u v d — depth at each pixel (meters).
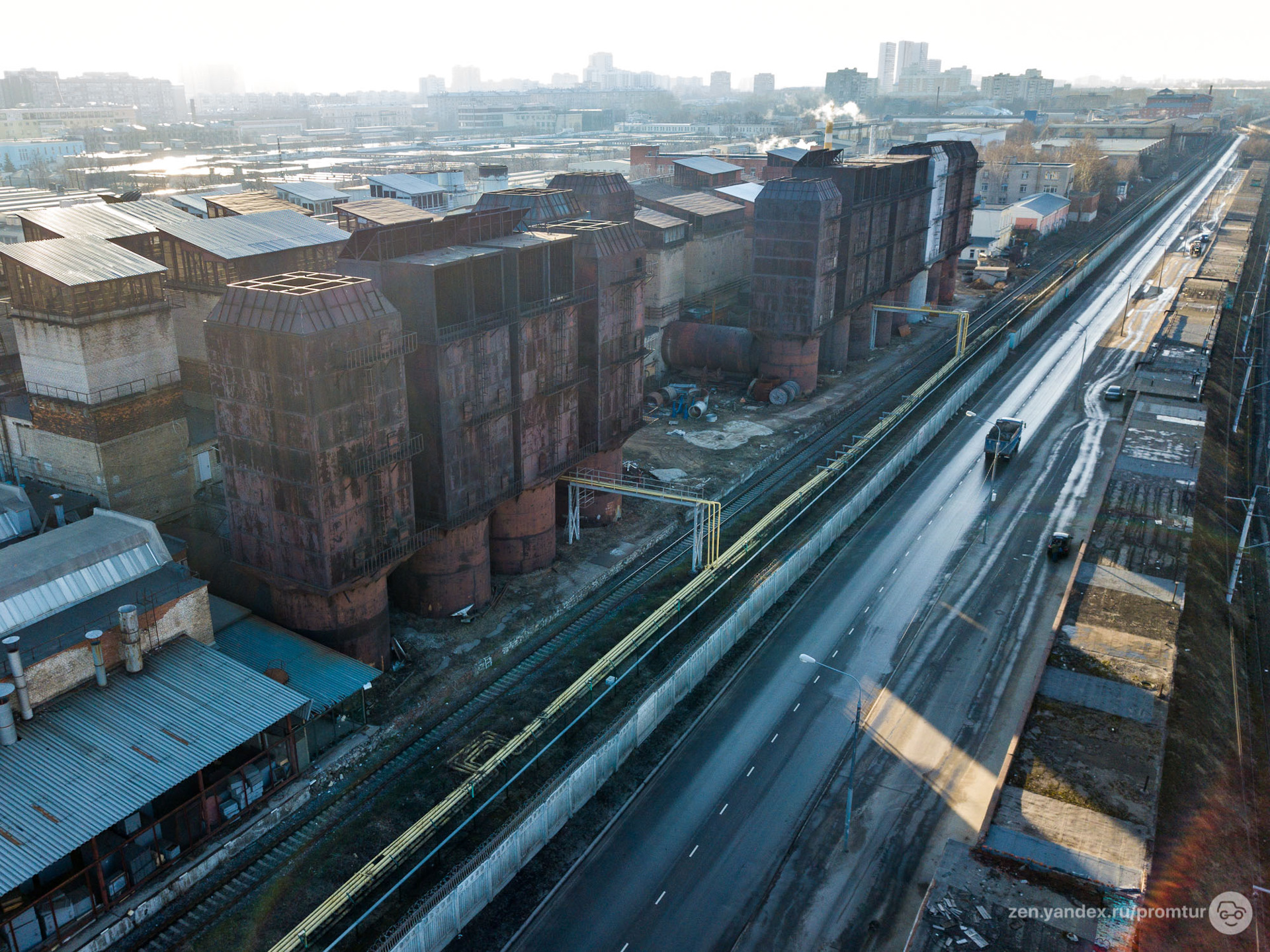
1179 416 100.00
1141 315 151.25
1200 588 70.81
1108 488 81.69
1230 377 125.50
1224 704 59.66
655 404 103.75
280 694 46.75
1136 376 113.50
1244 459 103.44
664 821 47.16
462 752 51.38
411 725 54.06
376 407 51.94
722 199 133.38
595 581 69.12
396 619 62.91
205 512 64.56
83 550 48.31
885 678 58.91
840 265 111.44
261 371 48.84
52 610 45.84
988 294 164.25
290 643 53.19
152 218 70.69
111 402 58.59
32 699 42.75
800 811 47.97
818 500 83.56
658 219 114.25
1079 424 104.00
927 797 49.00
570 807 46.94
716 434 98.44
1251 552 83.12
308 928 39.25
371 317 50.50
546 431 66.69
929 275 152.12
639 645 61.31
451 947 39.78
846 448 96.00
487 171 169.25
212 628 51.19
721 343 111.12
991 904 38.84
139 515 61.62
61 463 60.88
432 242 58.84
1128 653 57.91
